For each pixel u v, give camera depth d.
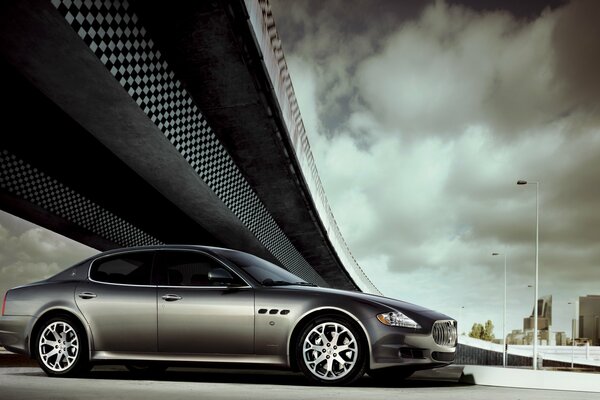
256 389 4.65
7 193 14.08
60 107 11.07
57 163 14.30
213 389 4.60
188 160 13.34
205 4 9.12
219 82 11.53
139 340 5.56
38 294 5.96
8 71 10.29
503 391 5.16
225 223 18.91
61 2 7.78
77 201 16.23
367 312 5.17
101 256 6.04
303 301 5.28
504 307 51.75
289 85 14.24
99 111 11.05
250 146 14.84
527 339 111.88
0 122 12.23
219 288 5.52
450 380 6.94
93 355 5.68
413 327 5.19
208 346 5.40
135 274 5.80
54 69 9.54
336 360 5.15
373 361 5.10
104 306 5.69
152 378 5.97
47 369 5.81
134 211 17.98
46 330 5.86
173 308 5.51
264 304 5.34
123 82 9.83
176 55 10.48
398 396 4.27
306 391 4.54
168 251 5.86
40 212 15.36
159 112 11.34
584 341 119.44
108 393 4.09
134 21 9.11
